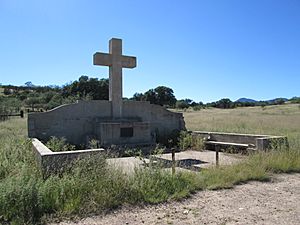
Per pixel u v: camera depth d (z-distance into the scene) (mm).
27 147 8961
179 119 16266
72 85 52188
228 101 94500
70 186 5379
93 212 5016
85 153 6262
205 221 4668
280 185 6785
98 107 13977
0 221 4520
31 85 93500
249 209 5203
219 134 13977
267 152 9133
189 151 13281
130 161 10266
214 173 7195
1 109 36531
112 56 14328
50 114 12844
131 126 13547
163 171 6602
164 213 5023
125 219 4758
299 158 8633
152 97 67312
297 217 4816
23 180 5191
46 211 4883
